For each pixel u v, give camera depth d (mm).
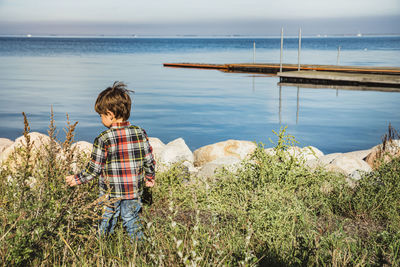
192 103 21109
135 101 21844
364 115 17656
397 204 4559
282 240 3543
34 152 4539
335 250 2959
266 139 13555
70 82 29859
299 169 5039
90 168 3379
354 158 7477
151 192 4824
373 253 3439
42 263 2635
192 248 2398
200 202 4539
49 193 3211
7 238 2629
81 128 14930
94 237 3137
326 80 28453
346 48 120875
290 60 57125
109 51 95312
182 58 65000
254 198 4312
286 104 20719
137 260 2889
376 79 25625
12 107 19125
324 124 15859
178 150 9125
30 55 70625
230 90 26172
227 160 7434
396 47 126562
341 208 4621
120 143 3486
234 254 3082
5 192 3521
